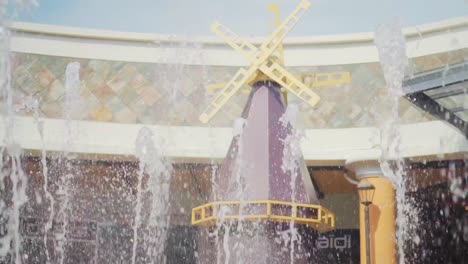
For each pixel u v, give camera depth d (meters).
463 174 17.02
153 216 18.56
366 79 18.83
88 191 18.22
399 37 13.91
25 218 17.72
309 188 12.80
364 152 16.73
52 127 17.94
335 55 19.30
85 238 18.12
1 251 17.48
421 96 13.59
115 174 18.09
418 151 16.56
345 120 18.34
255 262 11.87
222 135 18.33
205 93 19.00
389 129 17.80
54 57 19.12
